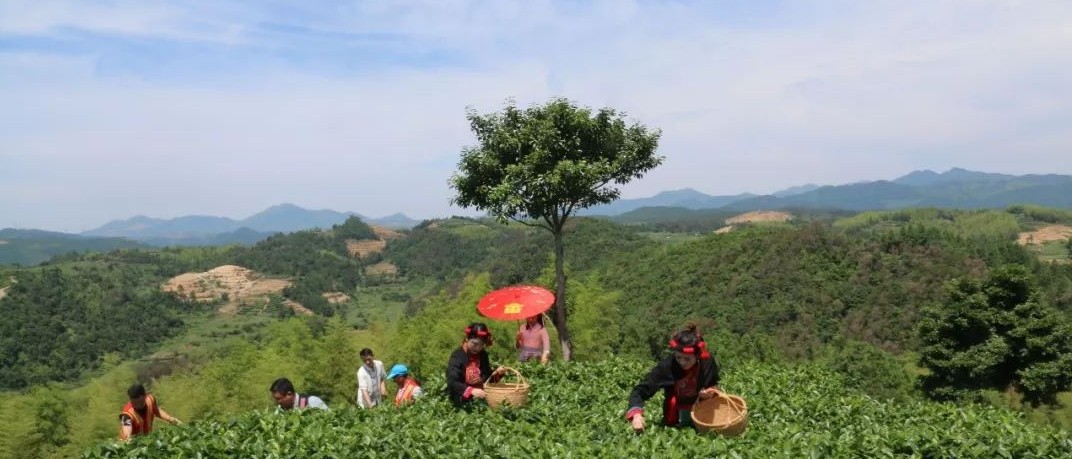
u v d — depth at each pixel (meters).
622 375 13.50
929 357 50.03
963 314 48.12
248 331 162.88
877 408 11.24
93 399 61.81
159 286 192.00
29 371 118.69
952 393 47.81
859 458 7.56
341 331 53.22
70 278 169.25
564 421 9.75
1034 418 43.84
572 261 139.62
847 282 100.06
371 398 14.10
